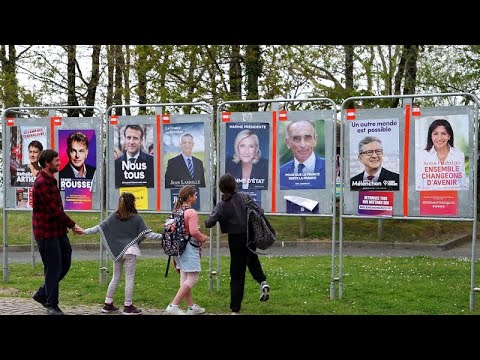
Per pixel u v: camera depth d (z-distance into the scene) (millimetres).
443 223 21484
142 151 10500
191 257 8422
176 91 20719
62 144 10992
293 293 9820
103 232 8688
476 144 8617
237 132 9969
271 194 9812
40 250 8383
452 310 8500
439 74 21266
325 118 9500
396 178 9109
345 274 11672
